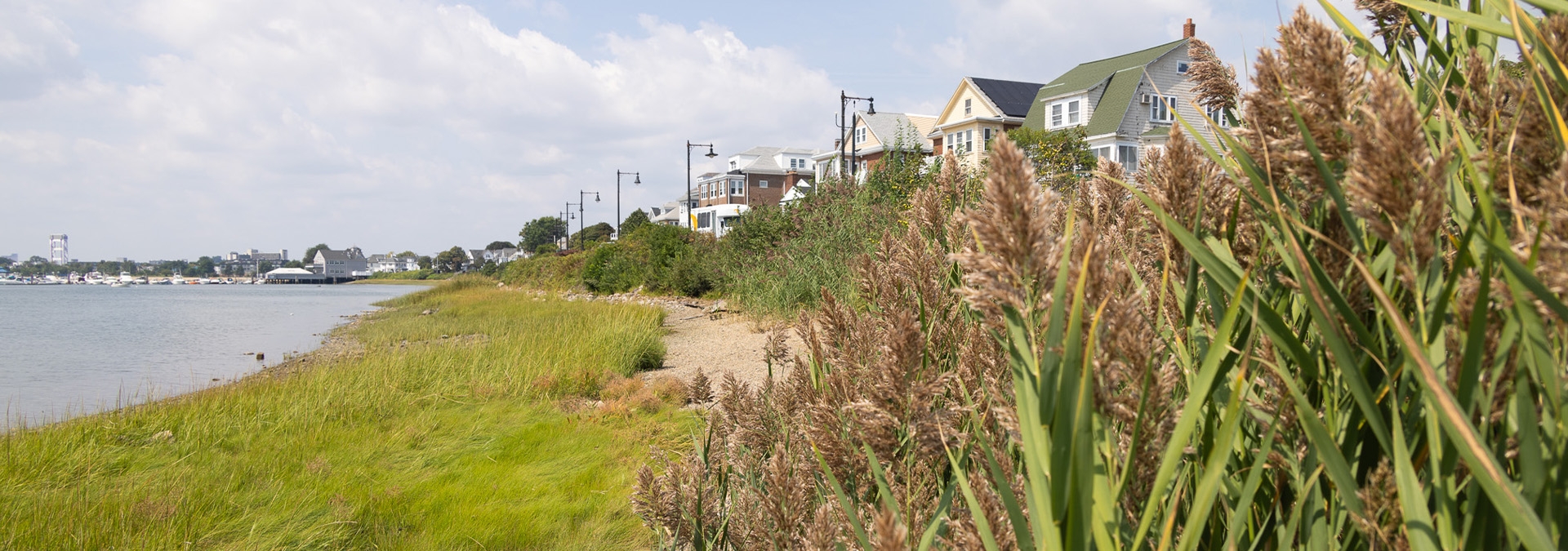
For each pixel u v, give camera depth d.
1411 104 0.70
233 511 5.65
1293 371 1.00
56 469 6.70
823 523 1.48
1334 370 0.93
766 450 2.67
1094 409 0.88
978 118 39.38
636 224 81.50
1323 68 0.81
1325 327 0.77
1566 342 0.64
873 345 1.92
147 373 16.70
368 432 7.97
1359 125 0.82
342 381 10.16
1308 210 0.97
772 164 69.56
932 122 52.06
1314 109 0.81
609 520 5.30
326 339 23.98
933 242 2.03
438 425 8.31
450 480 6.37
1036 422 0.85
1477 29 1.10
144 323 33.22
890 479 1.50
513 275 59.62
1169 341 1.13
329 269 165.25
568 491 5.94
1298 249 0.80
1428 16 1.15
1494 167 0.77
